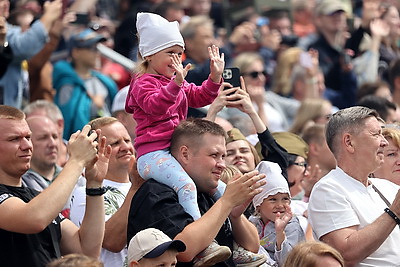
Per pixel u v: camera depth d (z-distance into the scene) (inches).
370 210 849.5
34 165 1013.2
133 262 741.9
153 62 804.6
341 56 1515.7
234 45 1562.5
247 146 959.6
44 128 1014.4
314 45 1540.4
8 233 763.4
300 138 1057.5
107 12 1551.4
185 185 773.9
